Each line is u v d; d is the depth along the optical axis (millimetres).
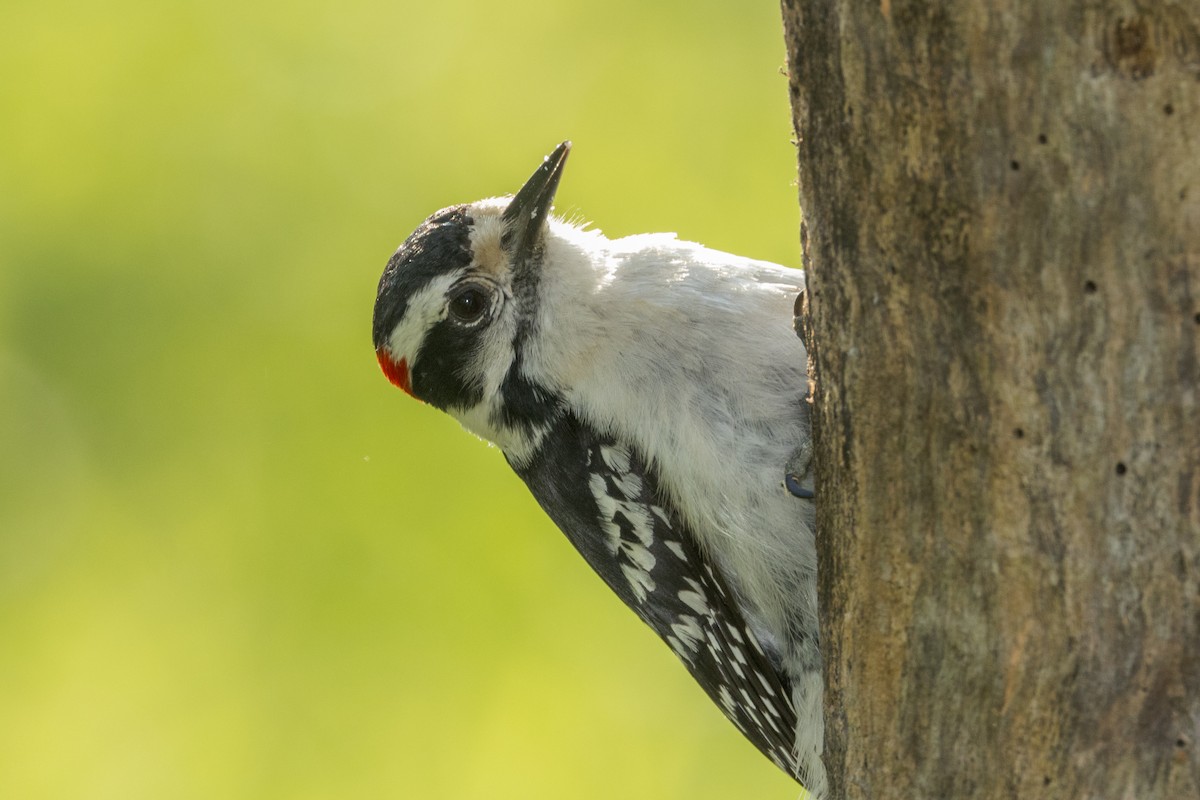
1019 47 4875
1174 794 5043
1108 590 5094
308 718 12719
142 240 13914
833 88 5402
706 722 12750
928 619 5555
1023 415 5164
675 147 14234
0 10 14297
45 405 13672
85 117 14125
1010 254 5074
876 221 5406
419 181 14273
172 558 13391
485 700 12617
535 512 12844
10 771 13000
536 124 14445
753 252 13875
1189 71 4664
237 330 13727
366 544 12992
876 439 5609
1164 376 4902
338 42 14719
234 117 14297
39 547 13461
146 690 13102
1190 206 4766
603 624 12781
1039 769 5316
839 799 6098
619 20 14633
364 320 13750
